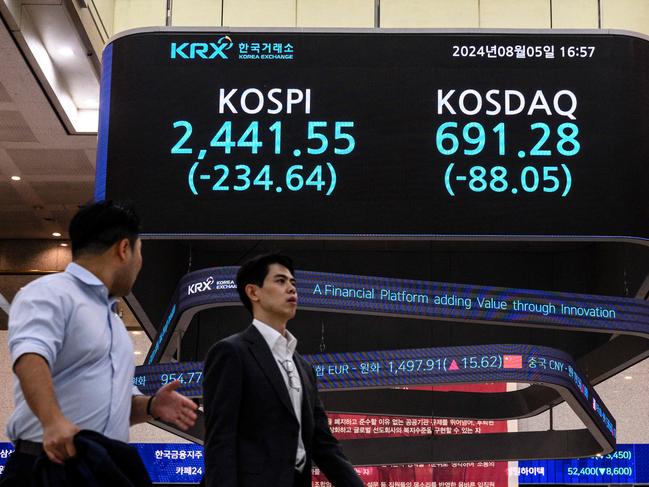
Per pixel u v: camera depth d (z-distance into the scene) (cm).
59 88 1391
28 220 2014
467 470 1852
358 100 851
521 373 975
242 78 857
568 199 832
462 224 826
